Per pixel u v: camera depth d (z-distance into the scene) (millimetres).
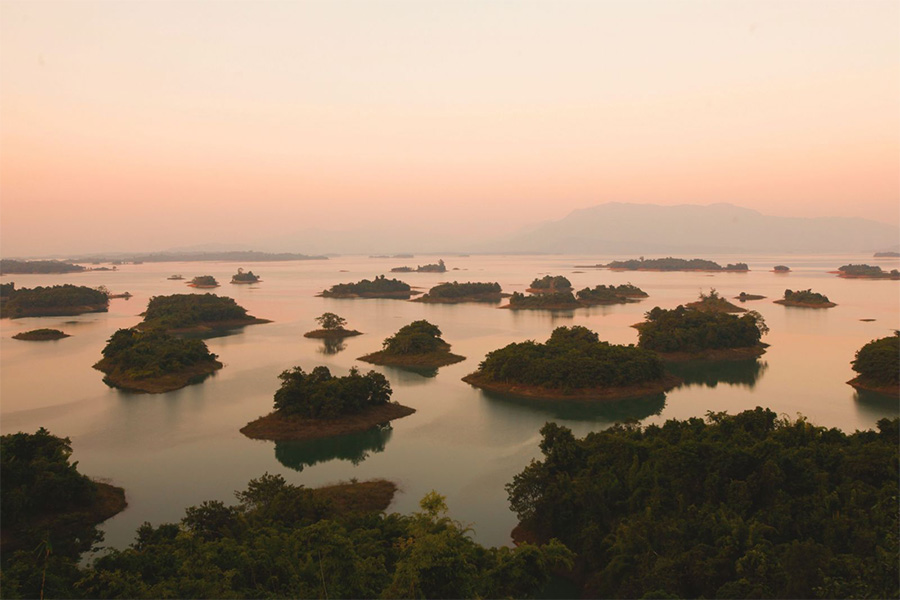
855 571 33594
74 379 107562
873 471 46875
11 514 50344
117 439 75312
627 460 53531
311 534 38188
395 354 125000
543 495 49625
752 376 108500
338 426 78062
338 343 148125
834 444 55250
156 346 116625
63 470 55656
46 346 143250
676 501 46844
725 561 37281
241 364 121500
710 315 136625
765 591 33375
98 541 49781
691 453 48812
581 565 44438
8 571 35312
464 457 68812
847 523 40062
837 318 182000
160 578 36000
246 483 62281
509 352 104062
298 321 191250
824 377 107250
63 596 33562
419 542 33656
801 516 42094
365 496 57719
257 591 33969
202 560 36062
